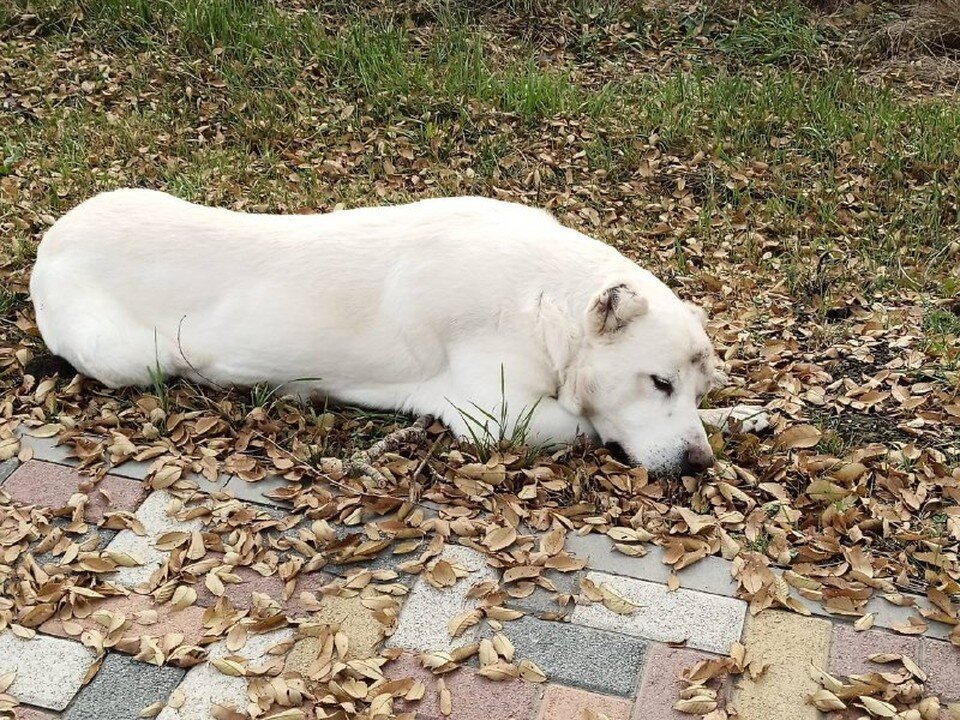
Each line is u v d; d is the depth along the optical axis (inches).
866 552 61.0
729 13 153.7
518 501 64.0
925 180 114.1
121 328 71.9
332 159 115.7
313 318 70.4
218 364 72.2
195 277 71.9
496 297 68.4
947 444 71.4
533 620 55.9
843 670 53.2
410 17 148.6
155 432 68.7
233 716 49.8
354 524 62.0
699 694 51.1
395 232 71.9
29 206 98.1
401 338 70.1
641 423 66.4
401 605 56.7
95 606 56.1
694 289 94.7
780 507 64.4
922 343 83.5
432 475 66.2
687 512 63.1
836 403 76.3
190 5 138.0
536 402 68.2
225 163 111.7
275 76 130.0
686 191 113.0
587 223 106.3
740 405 74.5
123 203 75.0
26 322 80.3
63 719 49.9
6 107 121.6
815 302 92.0
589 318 65.9
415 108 124.6
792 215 107.1
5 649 53.3
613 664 53.4
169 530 61.5
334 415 72.2
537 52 145.7
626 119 123.9
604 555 60.4
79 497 63.2
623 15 152.1
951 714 50.4
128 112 122.3
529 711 50.7
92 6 140.8
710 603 57.2
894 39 148.5
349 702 50.4
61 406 72.3
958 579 58.7
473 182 111.8
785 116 124.5
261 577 58.4
